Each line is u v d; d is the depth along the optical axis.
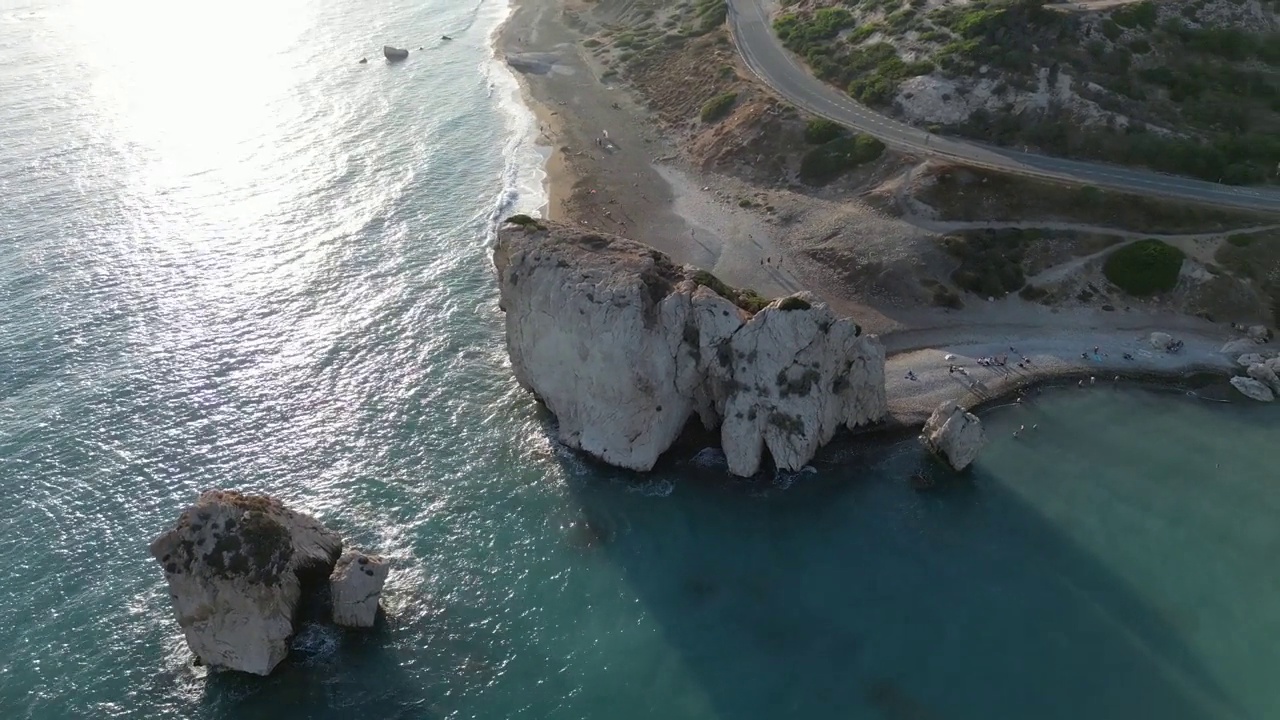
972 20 90.69
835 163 84.38
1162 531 51.84
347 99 111.00
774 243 78.69
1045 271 72.44
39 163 93.25
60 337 67.06
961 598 47.81
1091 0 90.44
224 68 122.19
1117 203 74.94
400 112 107.12
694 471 56.44
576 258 57.81
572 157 94.69
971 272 72.38
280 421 59.84
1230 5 87.12
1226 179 77.00
